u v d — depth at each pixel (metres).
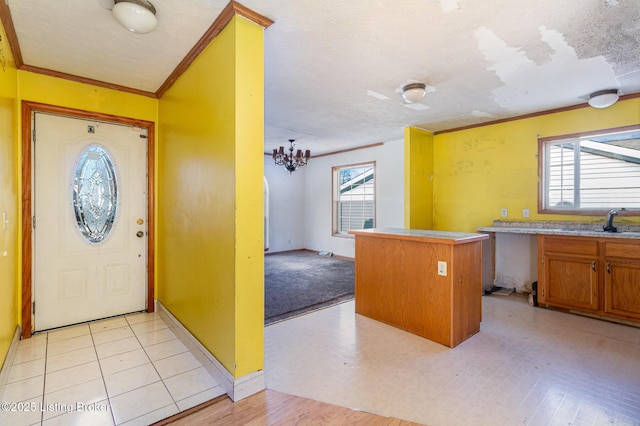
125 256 3.14
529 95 3.22
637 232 3.00
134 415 1.66
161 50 2.24
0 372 1.88
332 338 2.67
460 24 1.95
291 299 3.75
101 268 3.01
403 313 2.84
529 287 3.96
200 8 1.74
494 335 2.71
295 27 1.96
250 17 1.79
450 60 2.45
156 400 1.79
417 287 2.72
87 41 2.13
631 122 3.15
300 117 4.05
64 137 2.80
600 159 3.40
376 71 2.65
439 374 2.09
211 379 2.01
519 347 2.48
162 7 1.73
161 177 3.14
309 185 7.52
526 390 1.90
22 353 2.34
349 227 6.68
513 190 4.01
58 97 2.72
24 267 2.59
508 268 4.14
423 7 1.77
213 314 2.04
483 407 1.74
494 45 2.22
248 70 1.79
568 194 3.62
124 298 3.14
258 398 1.82
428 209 4.77
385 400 1.81
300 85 2.97
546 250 3.34
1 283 1.92
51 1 1.70
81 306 2.91
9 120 2.19
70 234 2.85
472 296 2.71
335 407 1.74
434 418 1.66
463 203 4.51
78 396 1.83
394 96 3.26
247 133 1.80
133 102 3.10
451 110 3.73
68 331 2.75
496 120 4.14
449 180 4.67
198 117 2.23
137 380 2.00
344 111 3.80
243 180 1.79
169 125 2.88
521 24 1.95
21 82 2.55
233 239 1.79
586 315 3.17
